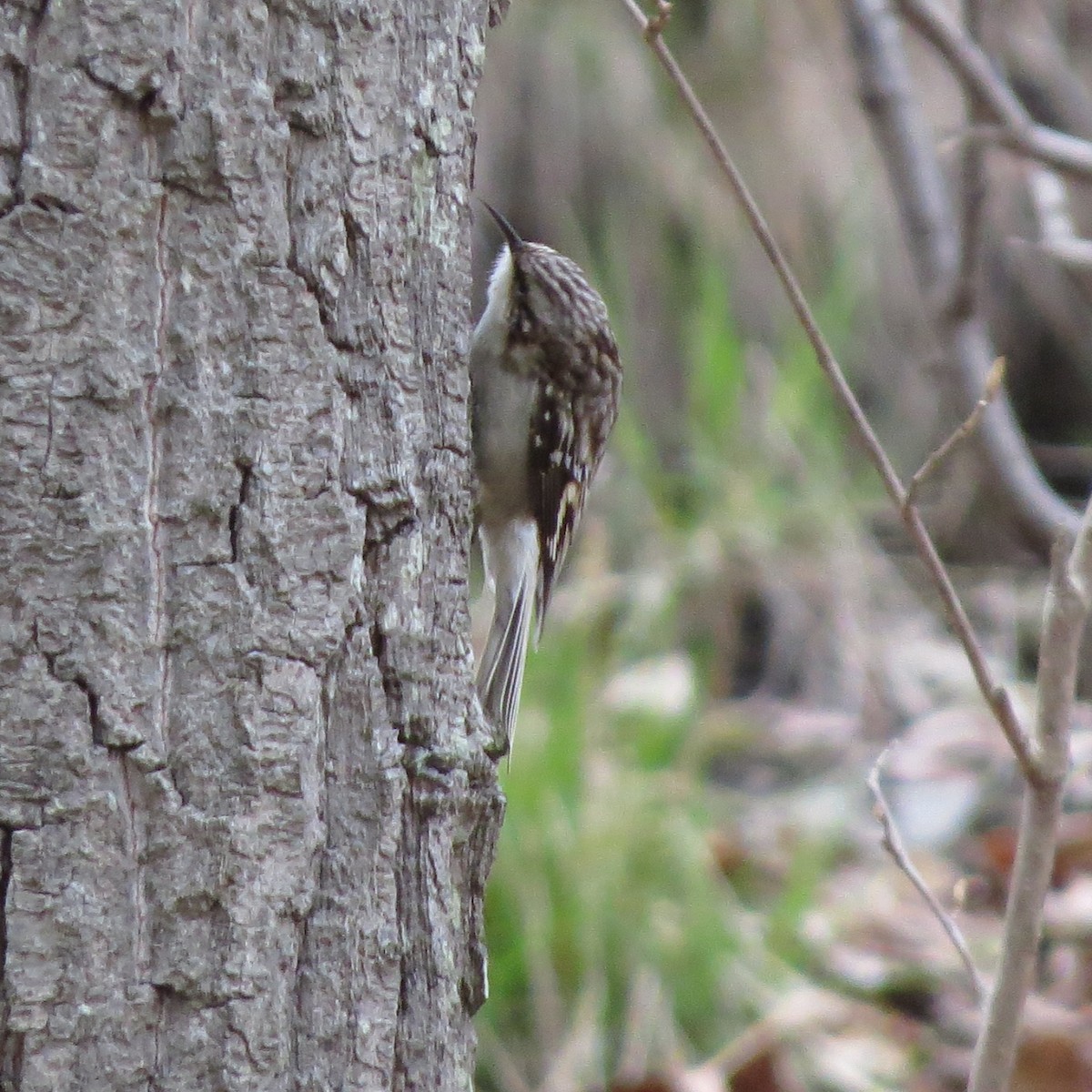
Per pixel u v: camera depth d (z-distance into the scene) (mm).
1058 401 14766
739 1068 8883
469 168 4754
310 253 4188
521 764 9453
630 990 9078
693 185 14125
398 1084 4355
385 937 4312
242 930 4043
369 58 4316
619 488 12977
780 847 10867
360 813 4293
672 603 12391
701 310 13523
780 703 12648
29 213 3824
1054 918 9922
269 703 4090
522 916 9102
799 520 13133
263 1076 4078
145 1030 3963
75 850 3887
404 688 4422
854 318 14000
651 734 10469
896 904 10367
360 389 4332
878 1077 8945
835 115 14320
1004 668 13000
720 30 14500
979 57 8211
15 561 3838
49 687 3863
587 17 14422
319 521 4184
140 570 3943
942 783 11641
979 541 13797
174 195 3977
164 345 3977
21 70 3814
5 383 3824
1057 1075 8703
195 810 4000
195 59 3973
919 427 13820
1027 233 14547
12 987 3848
